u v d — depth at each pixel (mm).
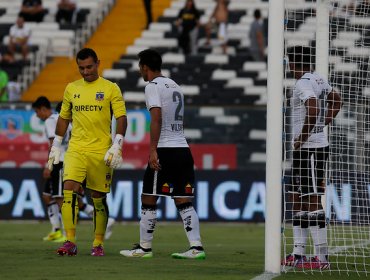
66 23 89438
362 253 38594
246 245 45469
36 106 44781
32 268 29719
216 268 30719
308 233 34812
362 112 38062
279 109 29172
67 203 34188
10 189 64250
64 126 34562
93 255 35031
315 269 31688
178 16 87000
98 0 91938
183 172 34344
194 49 85625
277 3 29375
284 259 31469
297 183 32562
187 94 80625
